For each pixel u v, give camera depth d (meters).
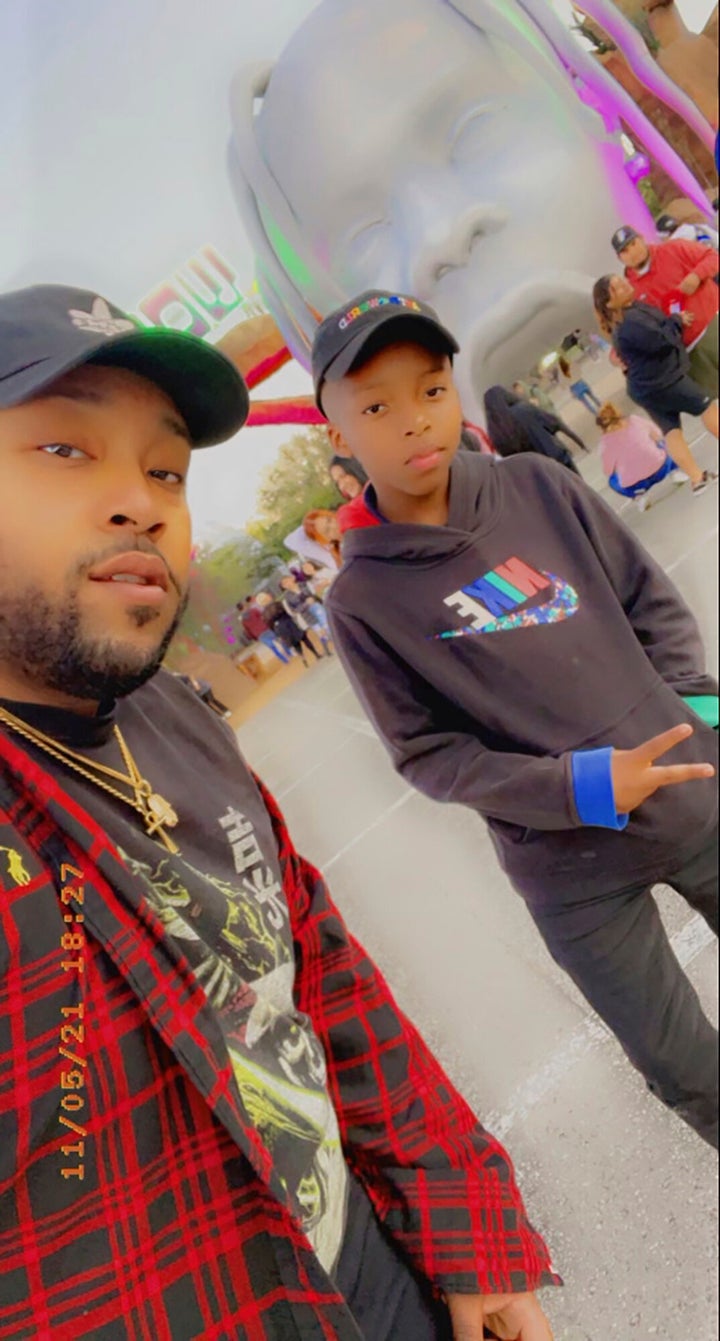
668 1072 0.93
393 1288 0.55
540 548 0.90
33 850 0.41
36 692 0.46
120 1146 0.40
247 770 0.68
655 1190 1.04
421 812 1.45
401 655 0.89
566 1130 1.12
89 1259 0.38
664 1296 0.97
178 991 0.42
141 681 0.45
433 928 1.36
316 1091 0.53
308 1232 0.47
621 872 0.89
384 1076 0.63
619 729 0.86
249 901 0.55
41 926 0.38
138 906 0.42
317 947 0.66
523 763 0.80
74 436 0.42
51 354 0.41
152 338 0.44
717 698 0.91
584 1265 1.02
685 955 1.21
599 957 0.93
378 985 0.68
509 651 0.86
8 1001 0.36
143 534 0.43
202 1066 0.41
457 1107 0.65
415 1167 0.60
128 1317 0.38
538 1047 1.19
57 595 0.40
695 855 0.91
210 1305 0.41
